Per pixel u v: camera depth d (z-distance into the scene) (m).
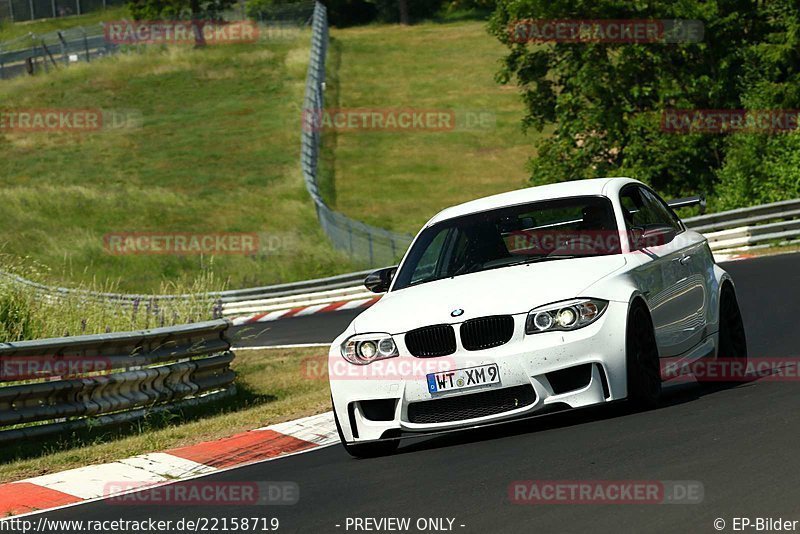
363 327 28.41
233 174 185.12
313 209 162.75
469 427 26.66
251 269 131.25
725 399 28.67
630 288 27.73
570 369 26.64
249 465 30.67
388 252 126.25
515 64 138.88
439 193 183.50
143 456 33.00
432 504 21.14
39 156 196.25
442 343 27.09
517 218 31.34
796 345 39.94
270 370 57.91
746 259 77.12
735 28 125.75
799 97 115.69
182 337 45.81
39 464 33.50
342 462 28.69
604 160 131.75
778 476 19.52
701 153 125.69
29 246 137.38
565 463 22.83
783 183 103.06
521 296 27.14
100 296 54.50
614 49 129.38
